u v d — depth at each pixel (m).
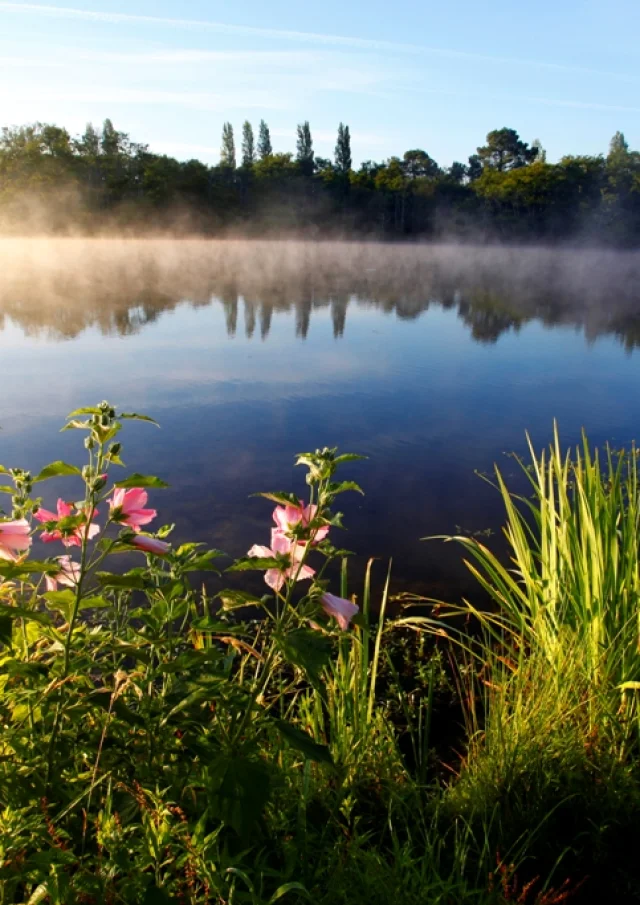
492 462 6.68
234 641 2.05
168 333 14.06
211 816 1.54
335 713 2.32
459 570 4.43
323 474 1.65
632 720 2.40
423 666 3.31
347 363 11.52
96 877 1.35
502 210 83.38
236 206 78.00
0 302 18.72
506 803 2.17
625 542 2.90
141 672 1.81
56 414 7.67
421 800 2.29
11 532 1.60
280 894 1.43
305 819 1.81
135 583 1.61
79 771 1.72
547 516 3.16
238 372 10.46
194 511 5.19
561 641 2.67
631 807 2.21
